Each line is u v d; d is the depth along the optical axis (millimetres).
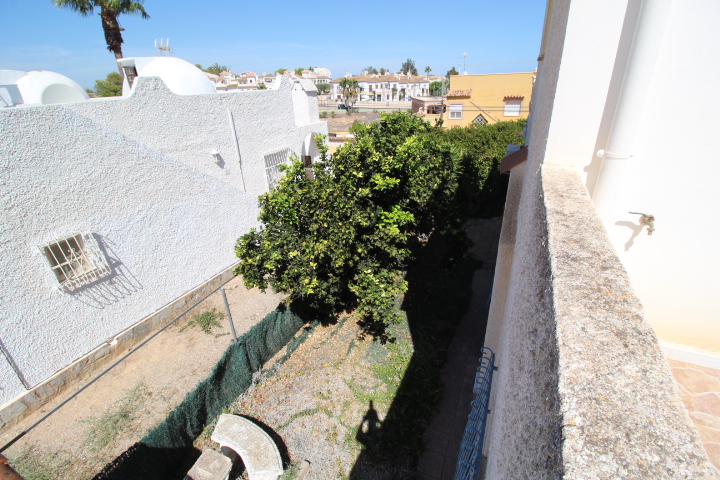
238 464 5891
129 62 10672
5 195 5375
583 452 868
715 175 2486
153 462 5402
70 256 6391
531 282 1916
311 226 6488
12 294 5621
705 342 3029
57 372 6379
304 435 6223
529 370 1499
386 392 7023
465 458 4547
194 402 6113
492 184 16391
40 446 5570
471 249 13078
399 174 7137
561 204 2033
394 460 5801
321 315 9258
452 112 25656
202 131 8461
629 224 2828
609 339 1158
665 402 966
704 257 2744
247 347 7195
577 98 2527
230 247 9883
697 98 2336
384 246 7023
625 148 2428
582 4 2307
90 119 6309
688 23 2176
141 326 7746
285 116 11039
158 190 7703
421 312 9539
